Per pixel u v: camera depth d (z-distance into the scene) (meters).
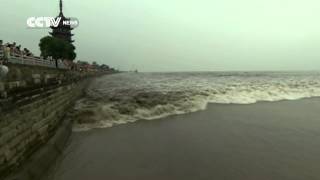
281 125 18.17
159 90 37.31
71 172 11.10
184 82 60.66
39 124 12.85
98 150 13.70
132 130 17.34
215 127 17.81
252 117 20.97
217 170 10.84
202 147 13.69
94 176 10.68
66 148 14.16
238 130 16.95
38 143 12.34
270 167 11.00
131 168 11.33
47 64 24.11
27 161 10.47
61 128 16.02
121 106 23.20
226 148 13.47
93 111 21.25
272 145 13.81
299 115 21.72
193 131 16.84
